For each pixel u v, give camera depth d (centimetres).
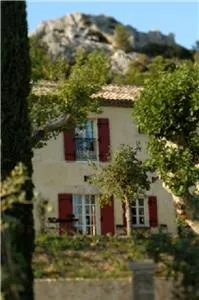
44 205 2055
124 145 3756
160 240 2352
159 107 2942
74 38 11012
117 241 2494
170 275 2177
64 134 3878
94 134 3959
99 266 2277
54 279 2167
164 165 2948
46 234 2645
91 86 3005
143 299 1944
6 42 2245
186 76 2969
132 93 4078
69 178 3847
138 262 1984
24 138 2220
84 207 3862
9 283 1775
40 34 11150
